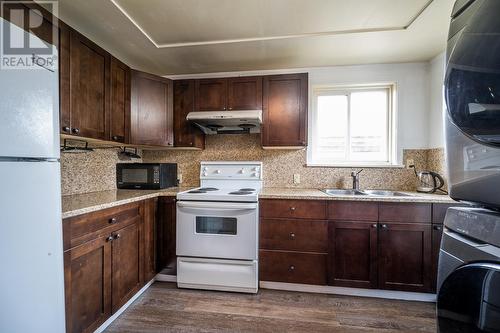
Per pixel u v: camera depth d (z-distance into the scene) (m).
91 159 2.21
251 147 2.76
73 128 1.58
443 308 0.76
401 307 1.88
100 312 1.53
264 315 1.78
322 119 2.73
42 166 1.04
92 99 1.75
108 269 1.60
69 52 1.54
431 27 1.86
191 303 1.93
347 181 2.58
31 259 0.99
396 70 2.52
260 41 2.09
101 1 1.56
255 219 2.07
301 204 2.08
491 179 0.61
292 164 2.69
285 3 1.60
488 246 0.61
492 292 0.60
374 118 2.66
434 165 2.36
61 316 1.12
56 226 1.10
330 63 2.54
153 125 2.38
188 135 2.54
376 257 1.99
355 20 1.79
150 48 2.21
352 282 2.02
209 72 2.79
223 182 2.73
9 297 0.92
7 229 0.91
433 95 2.39
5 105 0.90
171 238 2.24
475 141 0.65
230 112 2.38
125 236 1.79
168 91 2.51
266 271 2.12
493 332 0.59
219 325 1.67
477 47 0.65
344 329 1.63
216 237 2.11
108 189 2.41
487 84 0.61
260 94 2.44
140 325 1.66
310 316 1.77
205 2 1.59
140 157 2.83
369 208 1.99
